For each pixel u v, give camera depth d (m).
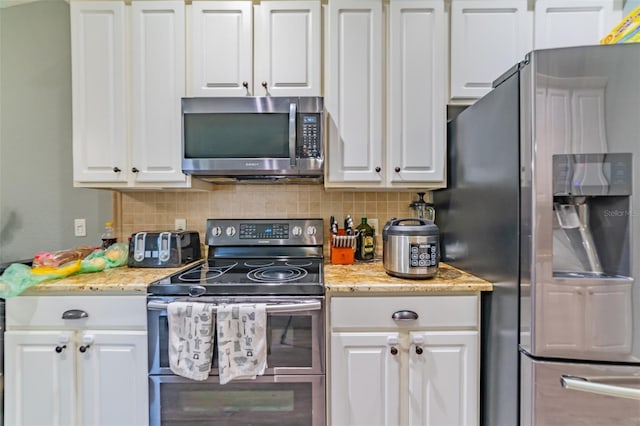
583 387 0.97
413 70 1.54
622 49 0.94
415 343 1.26
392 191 1.88
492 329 1.23
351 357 1.26
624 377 0.98
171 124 1.55
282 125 1.48
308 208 1.88
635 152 0.94
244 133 1.48
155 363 1.23
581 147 0.96
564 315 0.99
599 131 0.95
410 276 1.30
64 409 1.28
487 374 1.27
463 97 1.56
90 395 1.28
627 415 0.99
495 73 1.55
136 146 1.56
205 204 1.88
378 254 1.88
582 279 0.98
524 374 1.05
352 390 1.26
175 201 1.88
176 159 1.56
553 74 0.97
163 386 1.23
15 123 1.85
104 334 1.28
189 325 1.18
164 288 1.25
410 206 1.84
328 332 1.27
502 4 1.54
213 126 1.48
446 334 1.26
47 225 1.87
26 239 1.86
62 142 1.85
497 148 1.17
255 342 1.18
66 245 1.87
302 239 1.79
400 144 1.55
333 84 1.54
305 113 1.47
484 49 1.55
